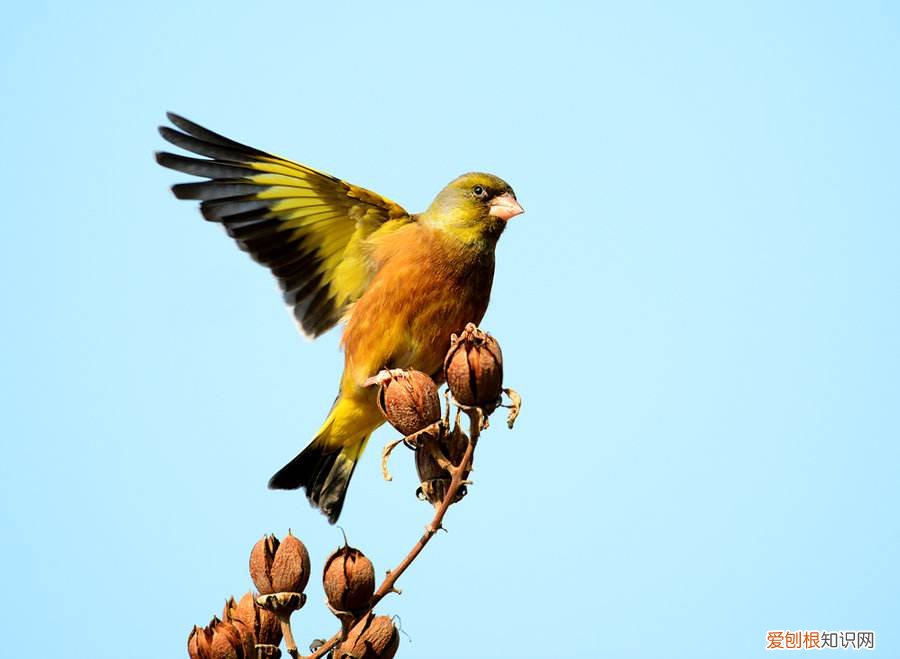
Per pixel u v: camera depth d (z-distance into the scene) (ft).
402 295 33.30
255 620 21.72
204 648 20.75
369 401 34.30
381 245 34.47
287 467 35.42
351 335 33.91
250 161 34.68
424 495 23.72
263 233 35.53
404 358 33.83
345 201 34.86
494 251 34.55
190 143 34.55
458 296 33.65
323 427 35.01
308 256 35.96
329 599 20.89
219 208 35.04
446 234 33.63
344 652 20.74
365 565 20.97
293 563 21.62
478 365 21.84
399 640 21.18
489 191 33.83
